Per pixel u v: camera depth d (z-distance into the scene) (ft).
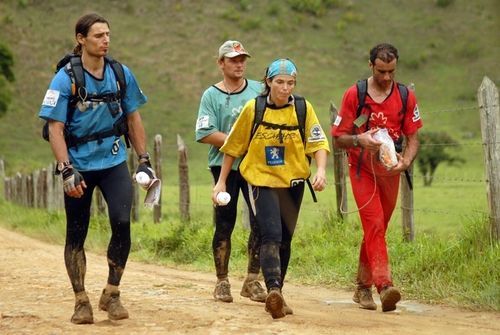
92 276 89.35
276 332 55.77
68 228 60.95
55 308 65.82
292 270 93.09
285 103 63.05
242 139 64.08
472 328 60.95
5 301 70.23
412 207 92.63
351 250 93.76
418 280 80.84
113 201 60.13
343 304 74.02
